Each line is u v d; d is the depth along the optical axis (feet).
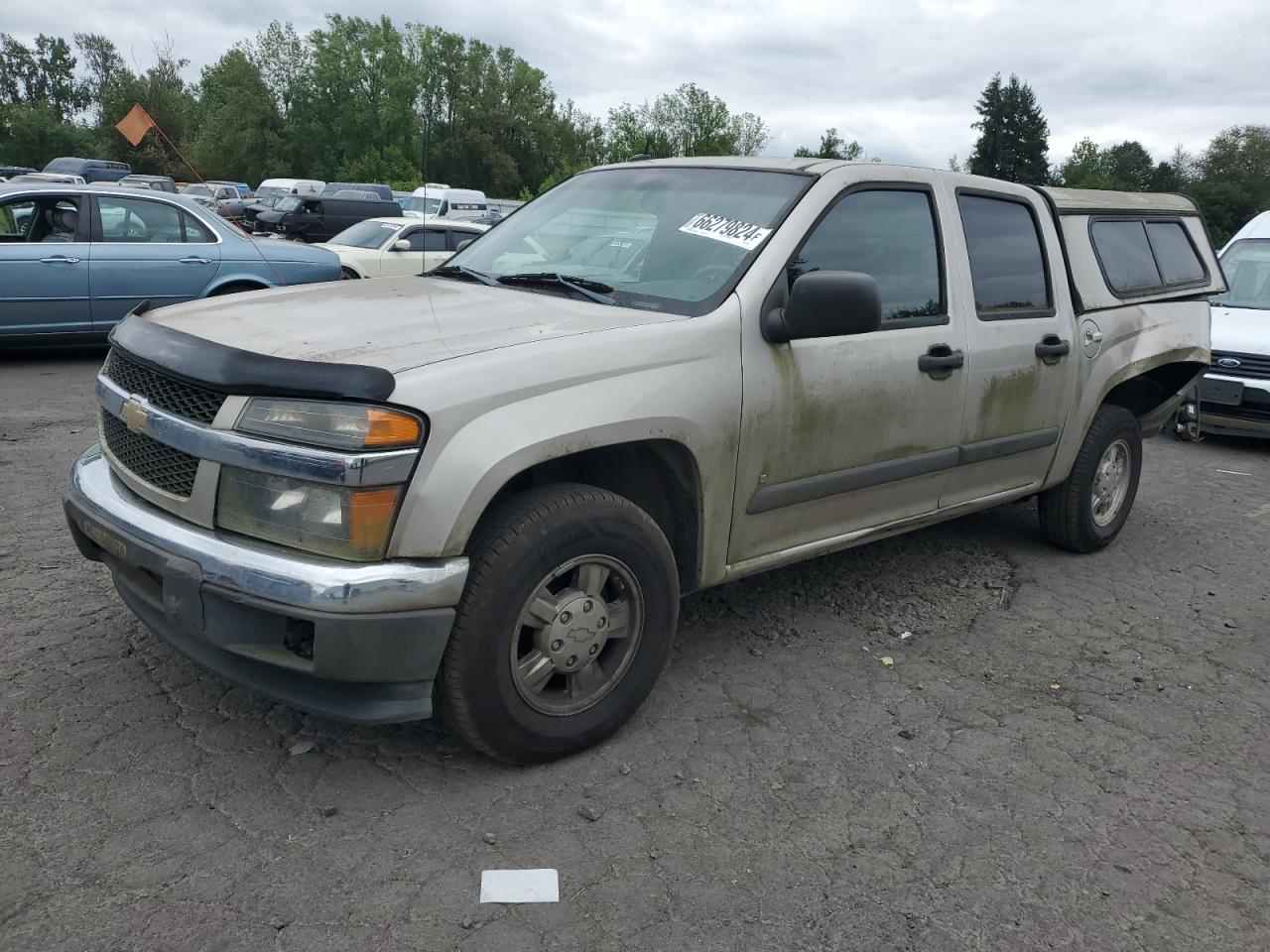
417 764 10.07
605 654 10.48
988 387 14.19
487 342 9.57
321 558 8.55
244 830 8.85
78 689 11.06
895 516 13.71
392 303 11.27
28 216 31.09
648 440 10.46
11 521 16.60
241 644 8.80
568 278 12.23
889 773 10.48
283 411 8.58
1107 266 17.22
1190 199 20.13
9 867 8.20
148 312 11.28
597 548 9.86
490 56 251.80
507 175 247.09
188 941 7.52
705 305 11.03
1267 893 8.93
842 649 13.52
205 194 122.11
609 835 9.11
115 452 10.45
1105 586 16.61
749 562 11.87
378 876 8.36
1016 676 13.03
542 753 9.98
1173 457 27.48
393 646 8.61
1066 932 8.27
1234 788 10.63
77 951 7.35
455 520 8.70
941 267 13.69
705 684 12.20
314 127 215.10
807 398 11.62
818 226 12.03
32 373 30.76
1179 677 13.30
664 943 7.82
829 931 8.08
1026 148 309.22
